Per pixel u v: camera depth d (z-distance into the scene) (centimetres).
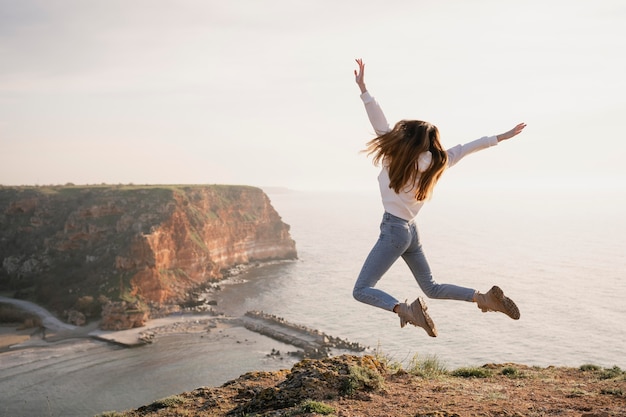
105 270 10962
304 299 10956
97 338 8188
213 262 13162
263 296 11369
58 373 6506
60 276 11388
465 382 1072
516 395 938
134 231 11856
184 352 7325
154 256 10931
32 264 12238
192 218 13425
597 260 16675
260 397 934
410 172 501
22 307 10344
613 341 7475
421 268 557
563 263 16025
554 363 6456
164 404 1069
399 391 949
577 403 866
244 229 15825
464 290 545
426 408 833
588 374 1211
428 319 496
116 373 6462
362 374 963
